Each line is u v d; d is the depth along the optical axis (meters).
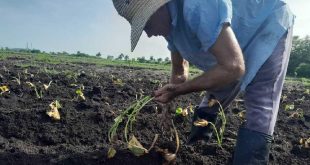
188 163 1.30
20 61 6.24
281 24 1.16
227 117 1.91
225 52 0.98
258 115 1.18
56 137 1.52
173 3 1.01
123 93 2.55
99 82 3.27
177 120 1.75
